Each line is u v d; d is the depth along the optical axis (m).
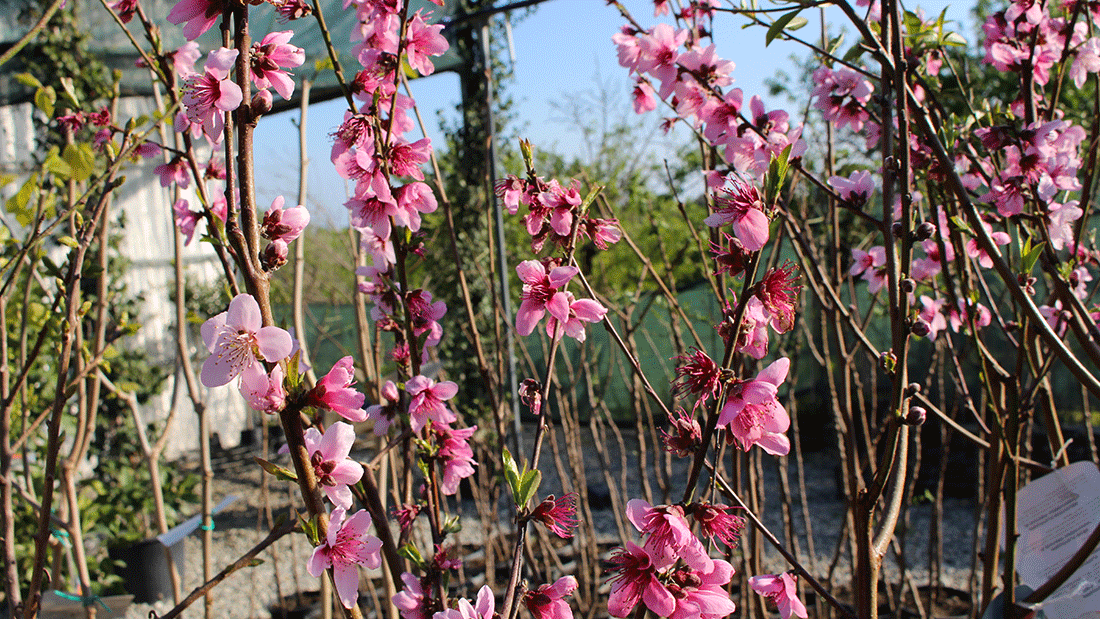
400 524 1.38
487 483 4.14
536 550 4.46
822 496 5.76
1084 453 4.83
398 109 1.30
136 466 5.04
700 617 0.95
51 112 1.47
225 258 0.93
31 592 1.21
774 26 1.17
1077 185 1.40
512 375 5.04
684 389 0.98
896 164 1.01
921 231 0.95
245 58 0.86
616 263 7.20
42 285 1.76
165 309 8.33
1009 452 1.08
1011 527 1.05
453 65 5.87
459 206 5.96
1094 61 1.45
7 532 1.39
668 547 0.90
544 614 1.10
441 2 1.26
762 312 1.02
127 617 4.07
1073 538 0.92
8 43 4.25
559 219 1.26
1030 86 1.47
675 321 2.22
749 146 1.36
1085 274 1.73
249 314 0.79
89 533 4.14
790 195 1.66
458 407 5.75
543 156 7.80
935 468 5.48
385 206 1.25
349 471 0.88
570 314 1.19
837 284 1.72
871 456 2.24
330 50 1.19
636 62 1.49
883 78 1.16
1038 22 1.46
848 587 3.68
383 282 1.47
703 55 1.44
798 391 7.00
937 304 1.66
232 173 0.83
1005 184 1.40
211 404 9.01
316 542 0.86
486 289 6.02
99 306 1.76
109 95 1.59
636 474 6.43
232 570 1.01
